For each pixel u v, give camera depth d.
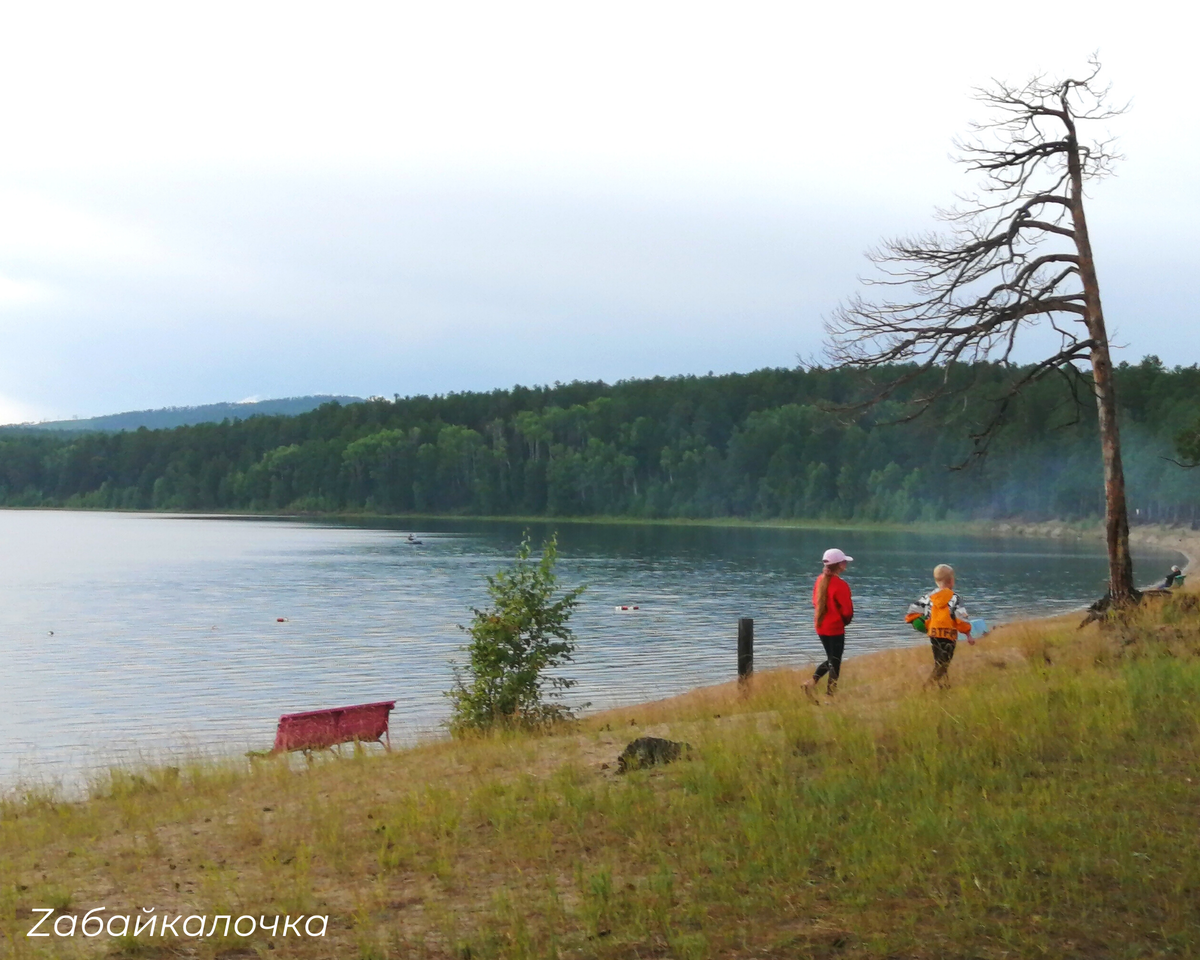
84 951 5.50
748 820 6.66
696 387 174.62
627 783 8.11
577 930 5.39
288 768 11.48
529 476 165.75
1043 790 6.92
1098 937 4.90
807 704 11.54
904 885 5.59
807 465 139.88
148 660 33.19
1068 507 114.50
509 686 14.77
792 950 4.94
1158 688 9.63
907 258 16.14
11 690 27.89
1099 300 15.86
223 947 5.46
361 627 41.31
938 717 8.96
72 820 9.36
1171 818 6.31
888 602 50.12
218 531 129.00
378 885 6.23
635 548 93.75
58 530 131.12
